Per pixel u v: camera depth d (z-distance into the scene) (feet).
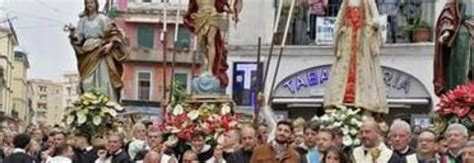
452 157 41.50
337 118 52.95
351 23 62.85
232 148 48.83
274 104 119.85
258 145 46.83
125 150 53.57
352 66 62.64
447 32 61.31
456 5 61.57
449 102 51.55
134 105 201.16
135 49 202.49
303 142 49.19
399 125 41.45
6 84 325.62
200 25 63.26
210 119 54.75
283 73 120.26
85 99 63.26
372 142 40.65
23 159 52.60
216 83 61.00
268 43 120.57
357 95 62.13
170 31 191.83
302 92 120.06
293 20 120.26
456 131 41.29
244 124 53.42
